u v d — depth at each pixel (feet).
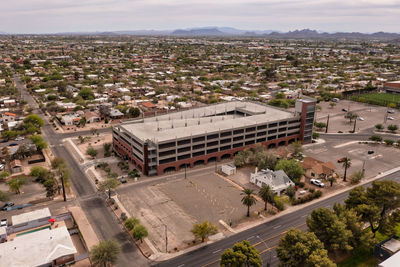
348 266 296.71
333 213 313.94
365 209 327.67
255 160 513.04
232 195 426.92
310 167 483.51
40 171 454.81
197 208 392.68
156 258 302.45
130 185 451.53
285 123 611.88
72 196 419.13
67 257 290.97
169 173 494.18
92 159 549.54
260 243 327.47
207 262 297.94
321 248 273.13
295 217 376.27
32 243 292.61
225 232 345.31
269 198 377.91
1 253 277.23
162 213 379.96
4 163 515.91
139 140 474.49
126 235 338.13
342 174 501.15
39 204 397.60
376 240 327.47
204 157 525.34
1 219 362.74
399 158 571.69
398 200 332.39
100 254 275.18
